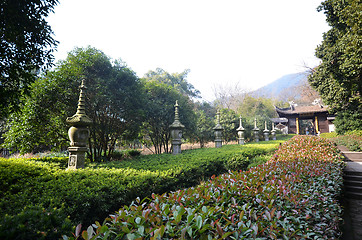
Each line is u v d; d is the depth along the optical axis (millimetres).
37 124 6379
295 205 2367
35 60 4582
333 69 11609
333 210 2904
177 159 6934
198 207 1959
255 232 1545
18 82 4336
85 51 7879
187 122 12469
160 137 12312
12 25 3889
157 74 36844
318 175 4125
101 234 1491
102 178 3916
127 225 1608
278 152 7879
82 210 2855
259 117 25359
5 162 4812
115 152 9422
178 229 1571
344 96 11984
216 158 7211
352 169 7465
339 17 11164
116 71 8367
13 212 2217
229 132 20141
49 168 4684
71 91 6844
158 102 11180
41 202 2619
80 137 5062
